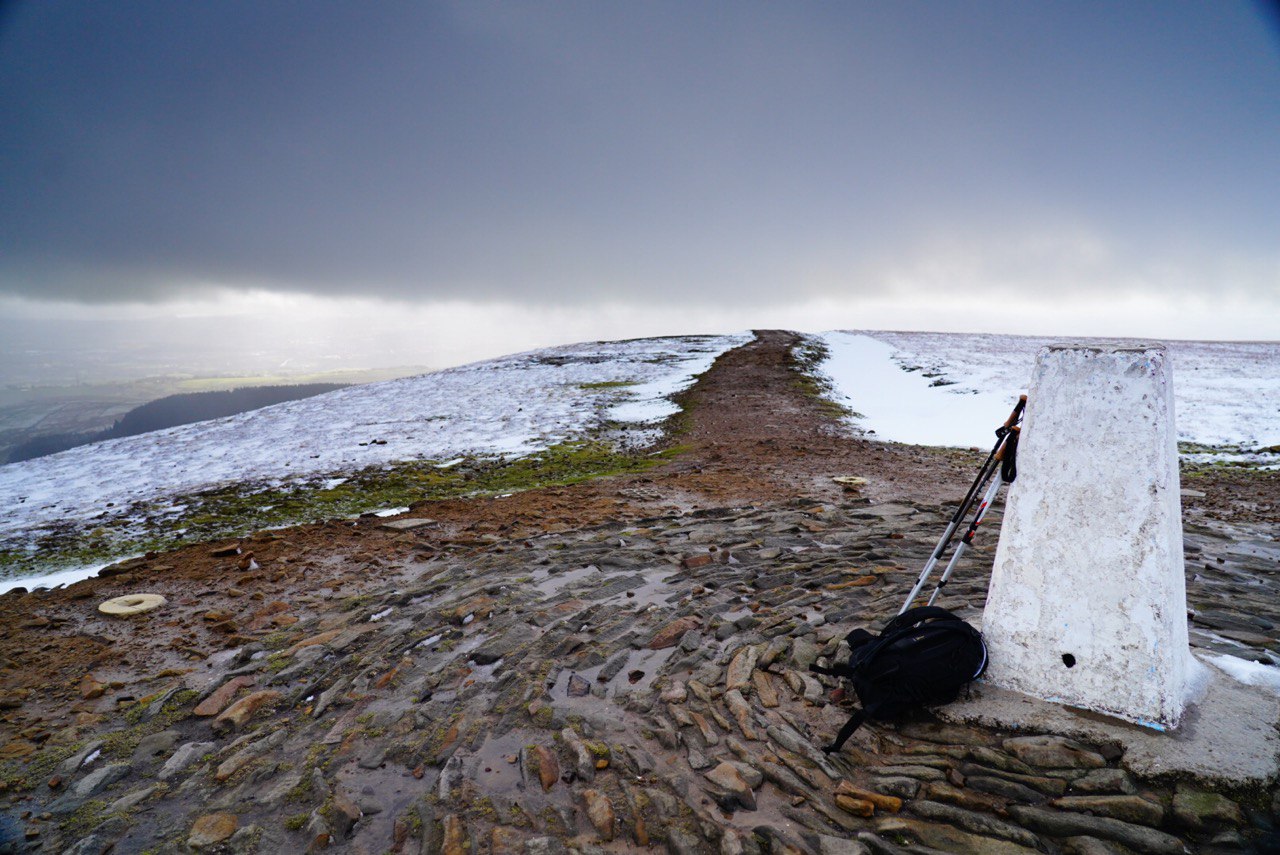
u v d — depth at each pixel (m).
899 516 9.59
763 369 40.72
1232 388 28.42
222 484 19.56
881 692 3.88
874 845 2.98
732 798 3.36
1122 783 3.17
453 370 51.38
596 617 5.95
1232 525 9.34
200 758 4.30
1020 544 3.89
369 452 24.23
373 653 5.57
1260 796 3.02
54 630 6.84
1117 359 3.61
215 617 6.86
